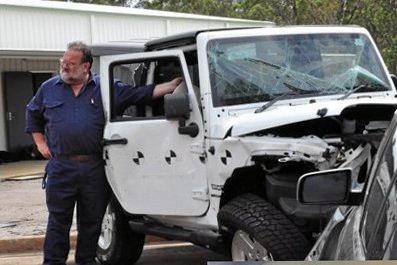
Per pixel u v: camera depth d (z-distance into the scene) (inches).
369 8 868.6
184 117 213.3
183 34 222.2
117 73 248.2
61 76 233.3
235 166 200.2
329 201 122.3
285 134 201.8
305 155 187.6
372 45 244.4
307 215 187.8
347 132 194.4
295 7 1003.3
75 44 230.4
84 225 238.2
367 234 100.0
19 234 335.9
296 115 193.3
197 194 216.8
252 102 215.0
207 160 210.5
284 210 193.8
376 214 100.1
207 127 209.9
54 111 231.3
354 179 187.0
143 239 269.0
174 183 223.9
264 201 197.3
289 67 225.1
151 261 289.0
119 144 235.5
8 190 497.0
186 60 227.3
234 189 209.0
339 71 232.8
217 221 208.7
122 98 234.8
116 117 237.1
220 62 215.5
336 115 190.1
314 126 202.8
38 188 502.9
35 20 648.4
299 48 229.1
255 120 198.7
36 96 238.4
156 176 229.3
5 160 706.8
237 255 202.4
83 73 231.1
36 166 658.2
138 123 230.7
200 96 214.8
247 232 192.2
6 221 371.2
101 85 235.8
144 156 231.0
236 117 209.0
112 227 263.3
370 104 192.4
